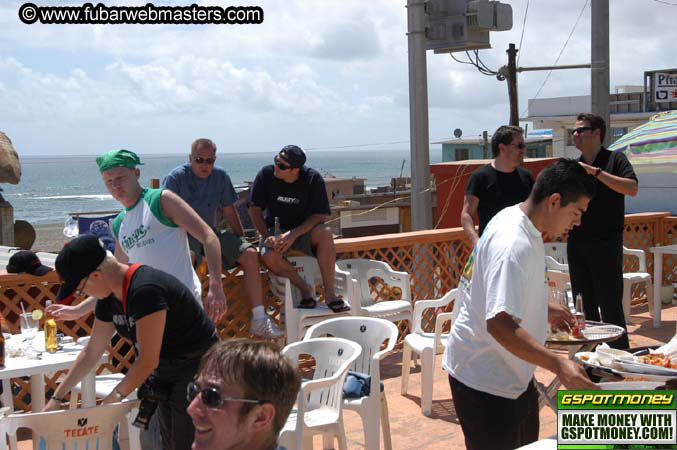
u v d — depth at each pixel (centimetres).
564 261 759
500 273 296
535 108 3997
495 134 598
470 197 601
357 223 2114
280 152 651
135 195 436
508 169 598
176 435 340
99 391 469
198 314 339
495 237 304
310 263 675
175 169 622
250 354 203
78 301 581
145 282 324
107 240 708
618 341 579
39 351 450
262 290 680
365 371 489
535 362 286
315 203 664
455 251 818
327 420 413
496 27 1000
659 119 723
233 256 633
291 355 444
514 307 293
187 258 442
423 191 981
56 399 358
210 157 616
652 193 1020
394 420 554
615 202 582
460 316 331
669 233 982
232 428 201
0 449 318
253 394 199
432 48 1030
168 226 435
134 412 399
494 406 320
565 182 299
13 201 10056
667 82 3092
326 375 449
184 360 335
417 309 611
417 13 973
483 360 320
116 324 342
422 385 562
